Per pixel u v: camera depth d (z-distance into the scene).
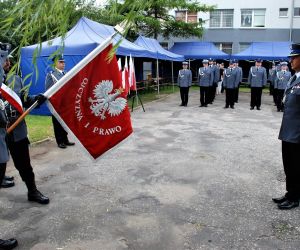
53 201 4.39
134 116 11.59
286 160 4.23
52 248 3.33
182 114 12.18
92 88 3.53
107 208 4.21
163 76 27.44
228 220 3.93
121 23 2.20
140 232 3.64
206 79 14.07
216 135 8.63
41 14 1.92
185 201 4.45
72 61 10.22
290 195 4.25
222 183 5.12
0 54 3.04
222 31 29.08
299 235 3.62
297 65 4.14
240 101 16.83
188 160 6.30
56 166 5.82
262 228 3.76
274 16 27.97
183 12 29.39
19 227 3.71
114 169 5.71
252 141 8.00
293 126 4.10
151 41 19.25
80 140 3.54
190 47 25.30
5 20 1.90
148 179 5.25
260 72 13.46
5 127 3.37
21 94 3.99
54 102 3.40
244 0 28.23
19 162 4.18
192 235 3.59
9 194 4.58
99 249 3.32
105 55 3.52
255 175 5.52
